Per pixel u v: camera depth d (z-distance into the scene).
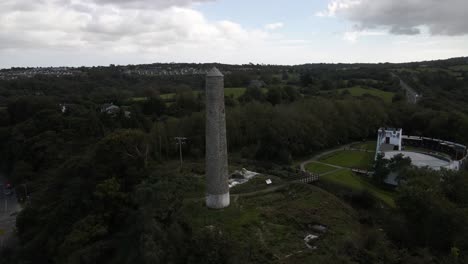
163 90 144.50
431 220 40.16
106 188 48.56
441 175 52.81
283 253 36.25
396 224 43.12
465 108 111.94
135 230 42.31
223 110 42.03
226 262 33.41
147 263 34.06
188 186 52.53
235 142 84.94
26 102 114.06
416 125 104.19
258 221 42.03
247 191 51.72
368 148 92.56
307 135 84.69
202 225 40.31
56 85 167.75
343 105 100.31
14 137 98.81
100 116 100.75
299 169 70.00
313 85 147.38
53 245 48.25
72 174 58.25
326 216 45.16
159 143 76.50
